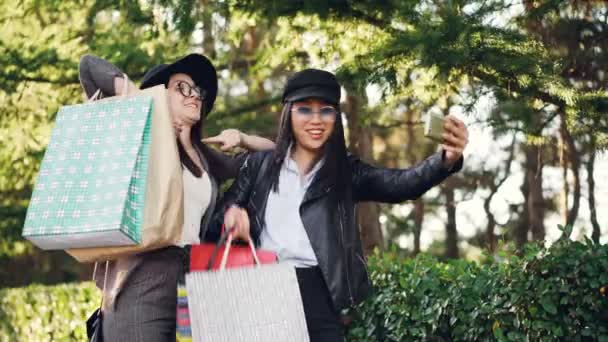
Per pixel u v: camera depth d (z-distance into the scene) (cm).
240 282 372
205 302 367
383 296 542
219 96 1350
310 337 403
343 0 811
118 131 384
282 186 418
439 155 394
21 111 1227
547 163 1427
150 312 391
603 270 460
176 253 399
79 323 873
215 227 423
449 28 689
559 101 770
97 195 373
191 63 432
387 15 812
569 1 784
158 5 871
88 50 1177
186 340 383
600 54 860
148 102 387
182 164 417
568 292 463
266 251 400
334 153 412
